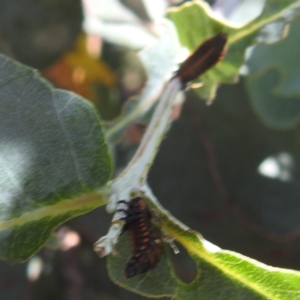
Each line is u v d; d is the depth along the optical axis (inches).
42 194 4.3
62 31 10.3
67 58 11.4
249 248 10.5
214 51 6.4
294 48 8.2
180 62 7.1
